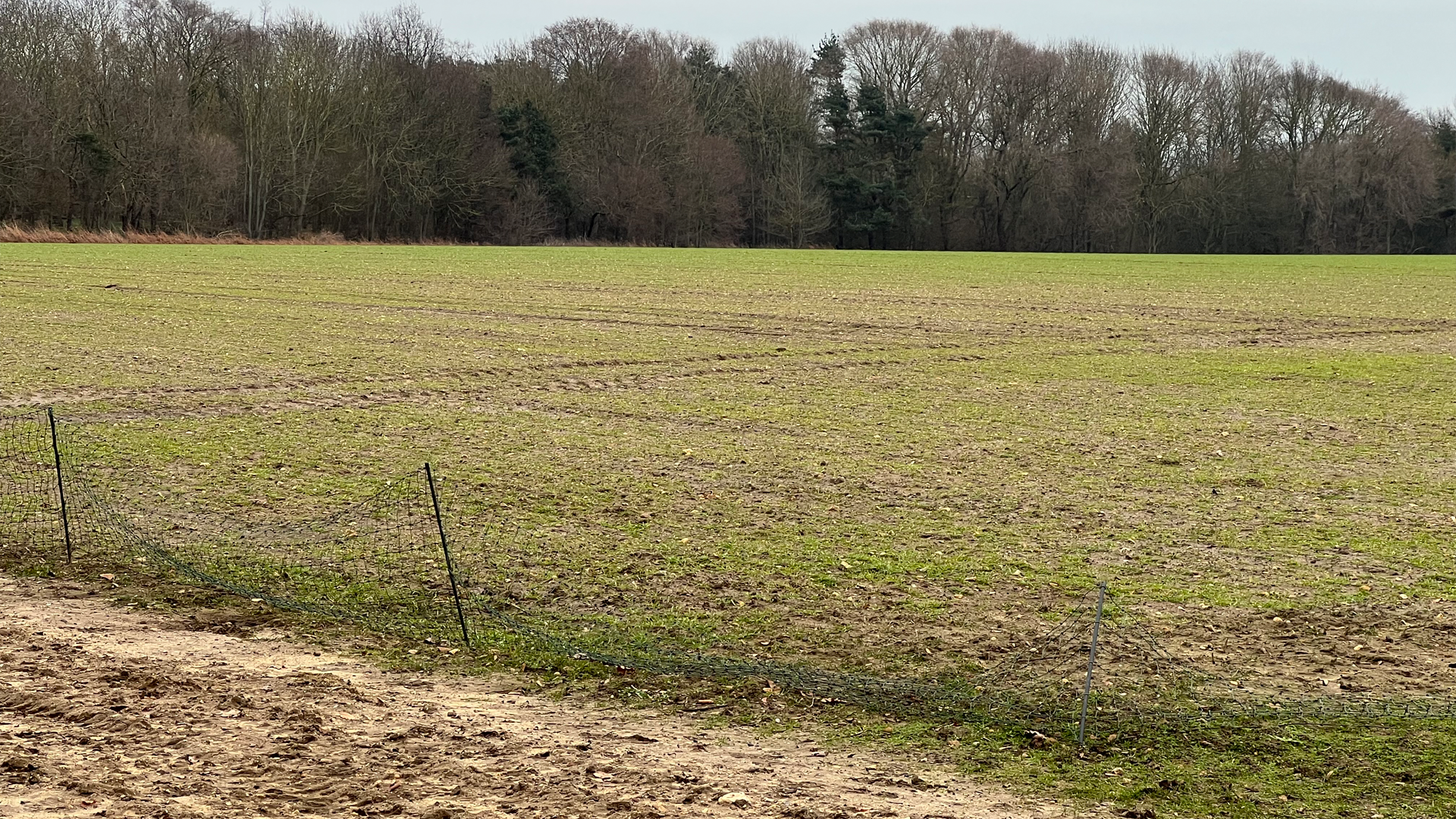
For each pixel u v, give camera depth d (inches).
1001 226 4945.9
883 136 4845.0
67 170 3585.1
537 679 346.0
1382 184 4635.8
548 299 1647.4
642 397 841.5
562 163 4537.4
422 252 3184.1
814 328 1306.6
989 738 306.8
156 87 3816.4
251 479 582.9
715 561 455.5
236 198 3973.9
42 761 279.0
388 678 345.4
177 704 315.6
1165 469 620.4
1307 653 366.9
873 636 379.9
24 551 465.7
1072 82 4788.4
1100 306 1626.5
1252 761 293.6
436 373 939.3
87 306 1430.9
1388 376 965.8
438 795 266.7
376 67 4200.3
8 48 3560.5
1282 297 1784.0
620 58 4731.8
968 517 522.3
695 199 4648.1
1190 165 4805.6
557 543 478.0
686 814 260.1
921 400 836.0
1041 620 394.9
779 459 637.3
